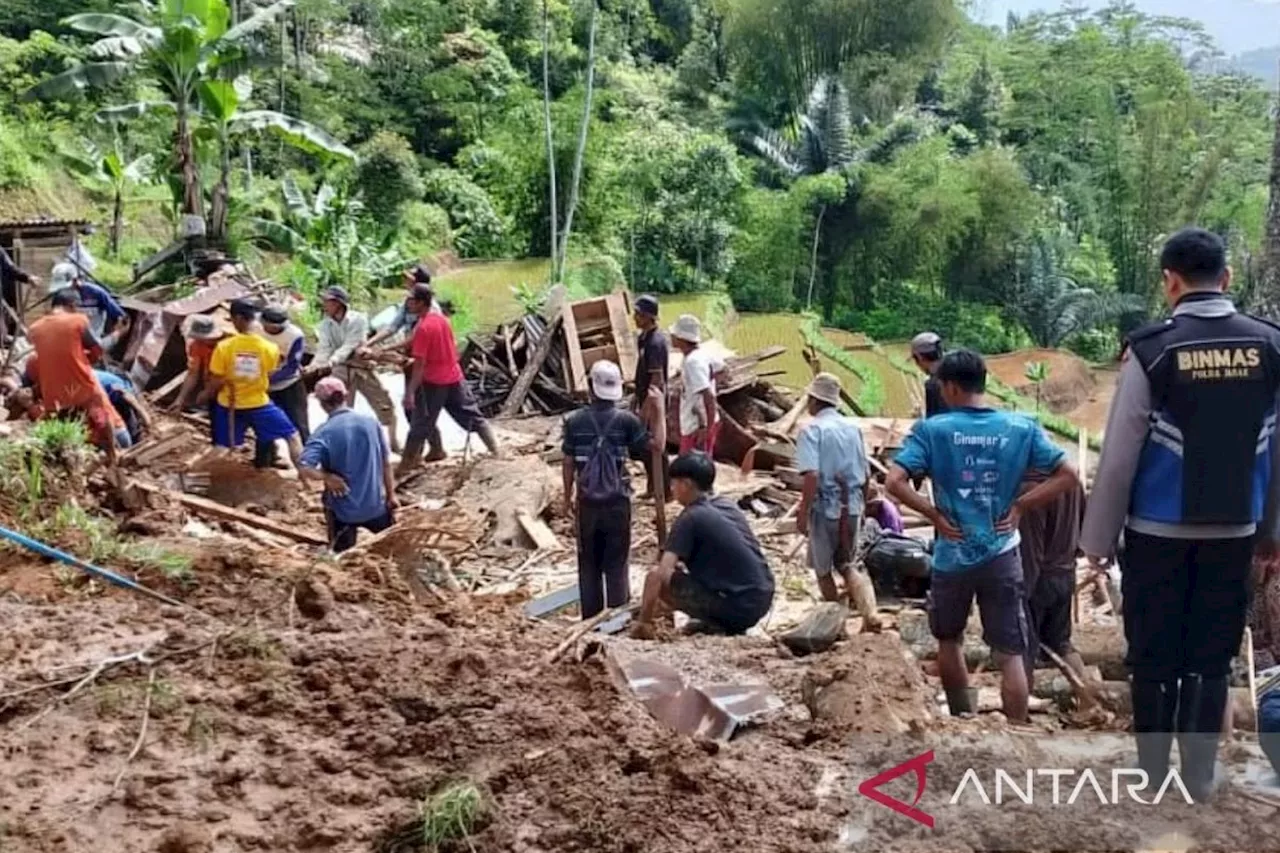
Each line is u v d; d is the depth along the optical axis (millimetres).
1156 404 3740
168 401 12797
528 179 37250
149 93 29094
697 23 53750
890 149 44469
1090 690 5469
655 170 38562
